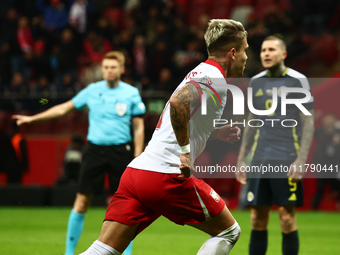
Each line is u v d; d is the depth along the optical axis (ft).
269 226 58.90
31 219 62.49
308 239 48.34
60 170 79.56
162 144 20.27
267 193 31.73
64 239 46.50
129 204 20.43
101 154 36.96
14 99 81.82
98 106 37.58
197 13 124.67
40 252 39.04
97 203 77.82
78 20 111.75
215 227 21.07
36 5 117.50
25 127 81.15
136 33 106.11
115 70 37.58
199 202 20.36
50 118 37.09
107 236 20.26
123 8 125.70
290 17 108.58
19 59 101.24
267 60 31.65
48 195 77.41
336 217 68.13
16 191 76.79
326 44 100.42
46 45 107.96
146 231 54.24
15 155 76.64
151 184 20.03
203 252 20.76
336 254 39.83
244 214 67.10
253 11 118.01
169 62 96.32
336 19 111.24
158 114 76.13
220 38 21.04
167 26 102.83
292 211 31.12
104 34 106.01
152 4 109.70
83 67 100.68
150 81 96.37
